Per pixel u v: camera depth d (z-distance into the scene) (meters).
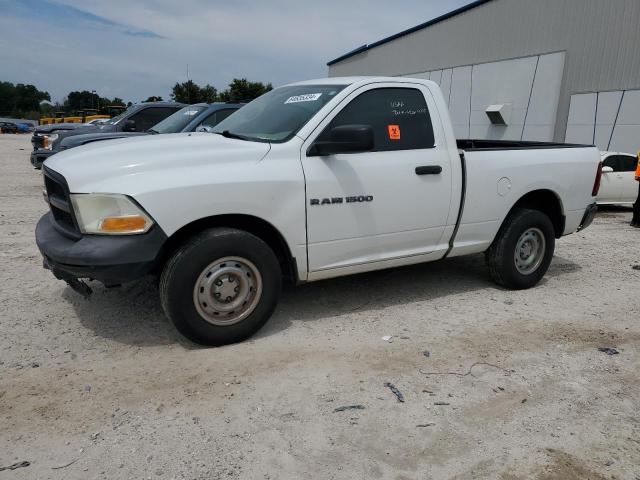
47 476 2.61
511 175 5.25
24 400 3.23
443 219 4.89
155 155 3.80
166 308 3.79
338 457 2.83
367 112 4.49
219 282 3.86
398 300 5.17
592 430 3.15
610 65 17.30
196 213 3.70
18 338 4.03
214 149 3.95
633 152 16.80
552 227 5.67
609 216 11.67
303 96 4.65
